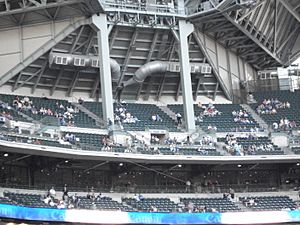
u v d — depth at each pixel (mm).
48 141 45781
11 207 41094
